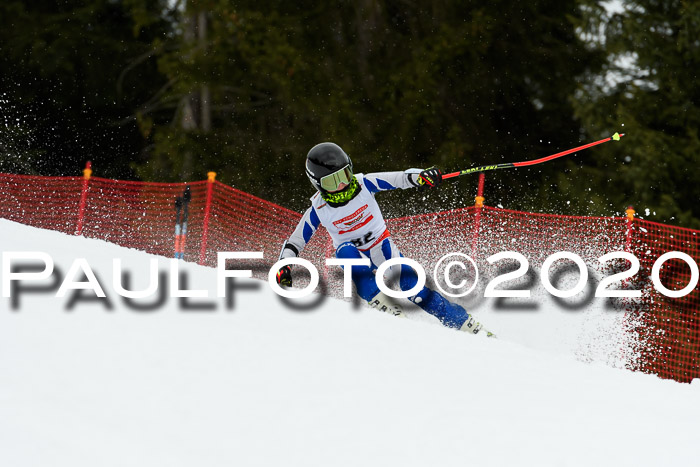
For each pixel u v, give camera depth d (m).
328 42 51.03
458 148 49.44
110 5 62.78
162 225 33.38
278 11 50.47
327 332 11.53
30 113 61.72
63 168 62.22
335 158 15.81
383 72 50.44
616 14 53.59
